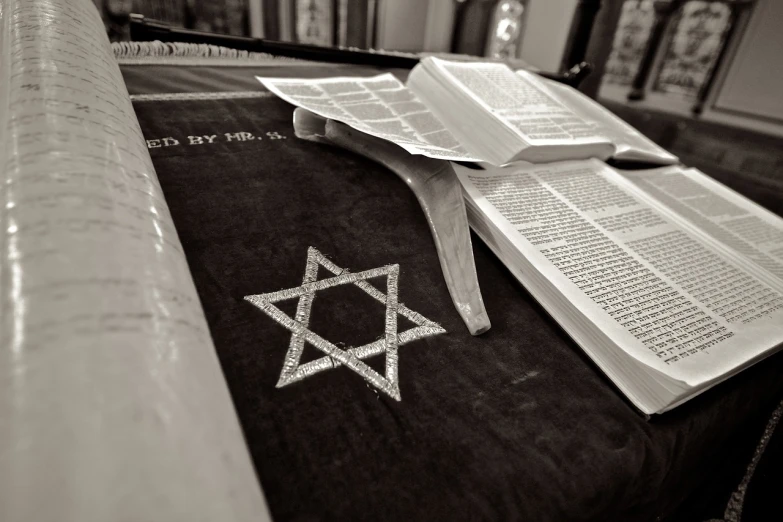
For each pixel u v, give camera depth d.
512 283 0.42
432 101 0.67
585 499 0.26
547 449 0.28
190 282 0.24
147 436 0.15
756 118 1.63
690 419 0.32
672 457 0.31
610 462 0.28
